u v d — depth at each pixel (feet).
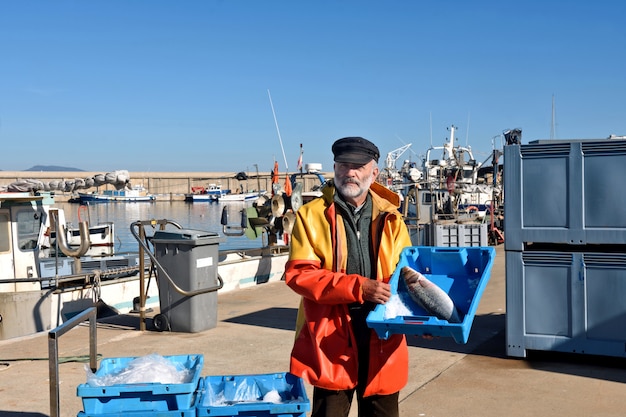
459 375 19.94
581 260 20.27
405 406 17.29
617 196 19.71
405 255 11.56
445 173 96.12
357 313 10.87
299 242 10.82
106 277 39.47
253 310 32.53
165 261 27.55
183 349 24.27
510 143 25.99
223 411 10.18
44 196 36.94
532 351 22.20
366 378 10.89
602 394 17.89
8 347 24.84
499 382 19.13
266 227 46.24
